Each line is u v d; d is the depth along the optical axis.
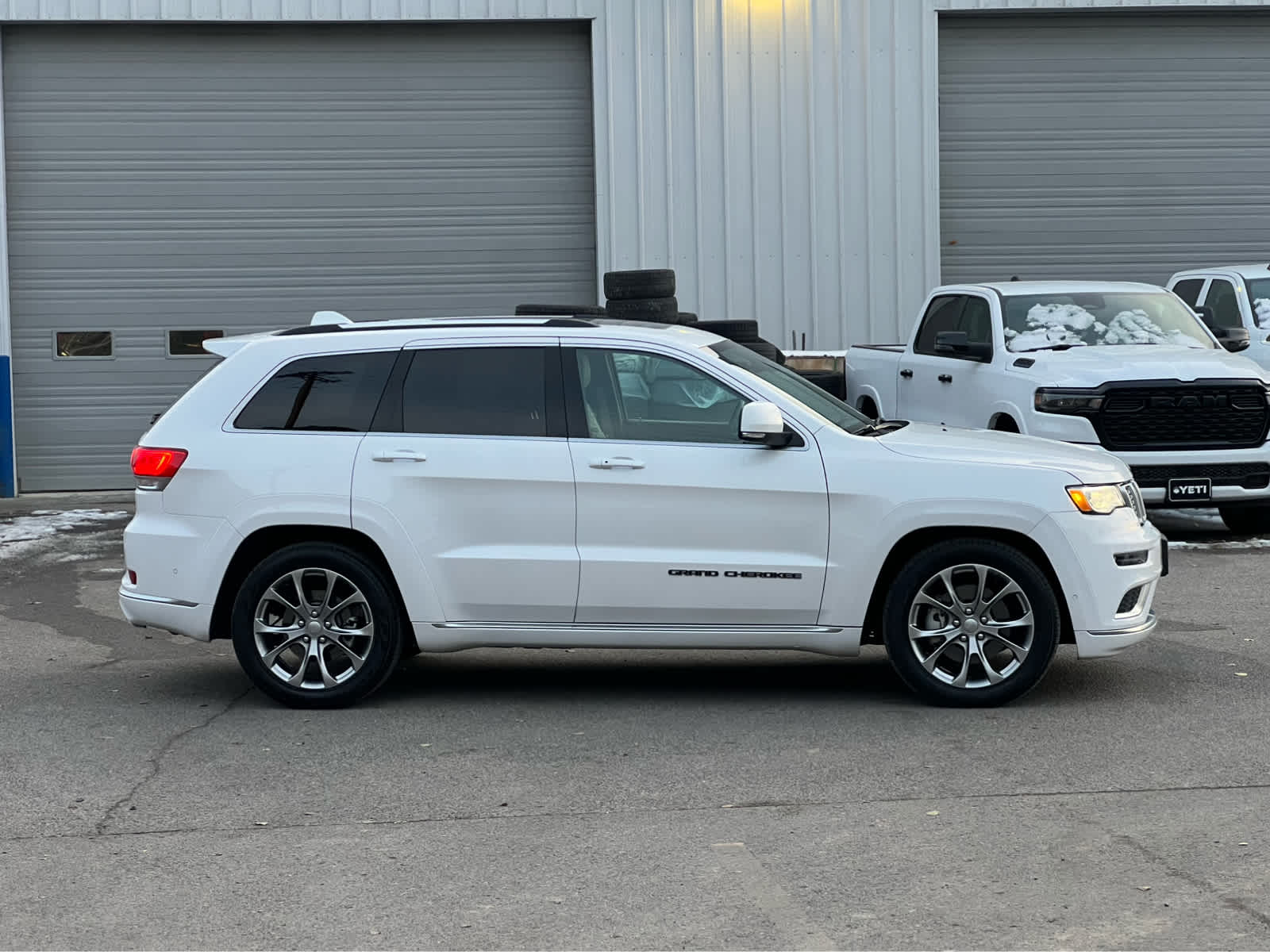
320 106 17.34
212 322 17.39
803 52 17.45
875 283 17.72
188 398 7.70
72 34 16.98
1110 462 7.65
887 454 7.36
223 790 6.29
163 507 7.59
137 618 7.66
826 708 7.55
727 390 7.46
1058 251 18.33
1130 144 18.27
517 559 7.38
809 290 17.64
